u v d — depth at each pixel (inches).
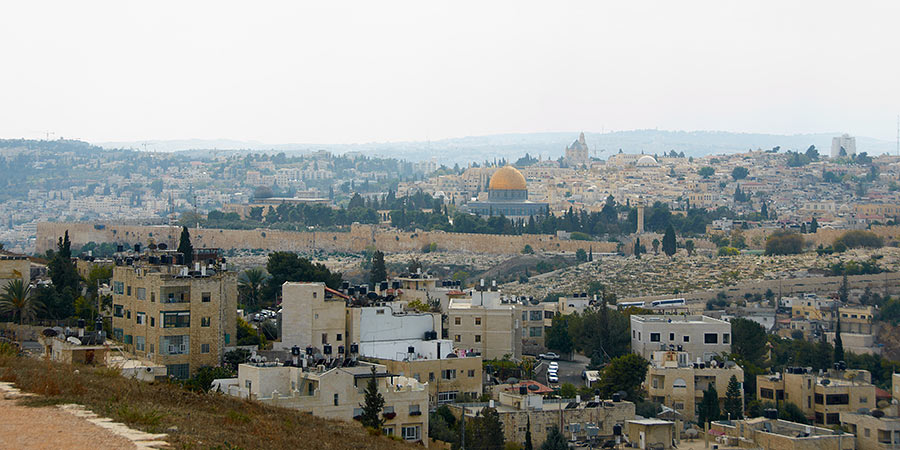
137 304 6456.7
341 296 7687.0
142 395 3617.1
